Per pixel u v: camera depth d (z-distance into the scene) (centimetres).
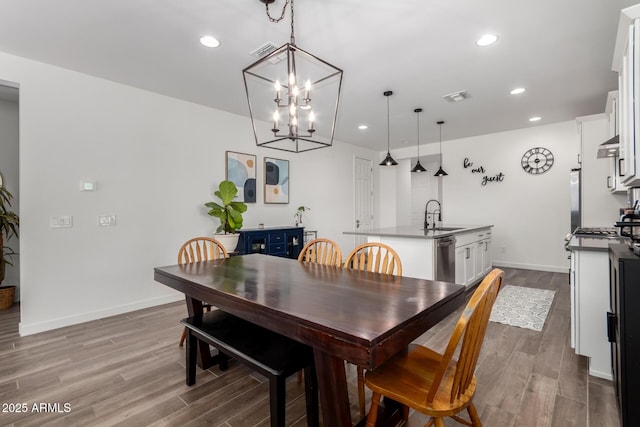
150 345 260
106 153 329
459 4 209
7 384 203
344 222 629
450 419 167
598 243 229
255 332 184
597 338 209
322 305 138
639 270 144
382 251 364
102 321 316
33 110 286
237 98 383
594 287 211
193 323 199
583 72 311
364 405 170
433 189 715
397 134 568
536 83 339
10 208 385
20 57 279
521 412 173
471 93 367
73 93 308
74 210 309
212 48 264
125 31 238
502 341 263
